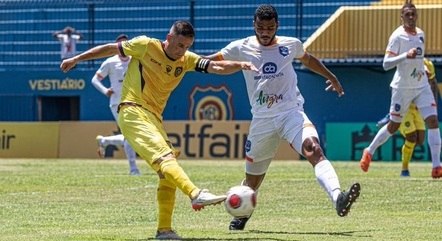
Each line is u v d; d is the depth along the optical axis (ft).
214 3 216.74
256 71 60.70
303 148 62.18
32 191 102.17
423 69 113.19
